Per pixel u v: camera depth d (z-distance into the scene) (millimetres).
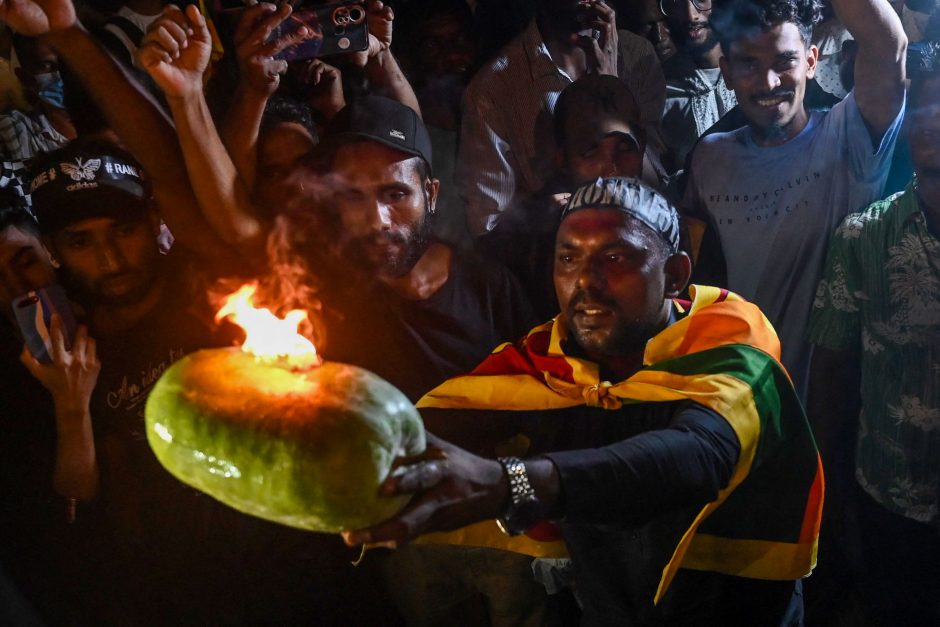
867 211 2768
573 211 1896
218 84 3164
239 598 2678
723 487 1683
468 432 2072
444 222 3426
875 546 2891
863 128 2809
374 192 2500
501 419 2072
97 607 2742
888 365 2756
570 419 2023
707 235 3066
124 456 2621
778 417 1875
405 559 2602
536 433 2066
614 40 3463
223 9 3201
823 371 2896
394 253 2521
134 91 2498
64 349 2508
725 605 2049
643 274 1860
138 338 2613
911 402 2723
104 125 2781
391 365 2562
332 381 1233
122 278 2592
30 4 2377
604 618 2084
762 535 1979
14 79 3545
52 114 3506
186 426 1192
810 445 1955
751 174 2992
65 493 2598
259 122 2750
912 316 2682
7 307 2717
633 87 3617
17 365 2732
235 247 2604
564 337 2027
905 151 2969
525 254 3102
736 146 3041
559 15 3395
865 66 2729
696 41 3666
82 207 2529
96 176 2551
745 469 1812
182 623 2703
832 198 2879
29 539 2771
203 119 2479
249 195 2623
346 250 2549
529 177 3414
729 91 3729
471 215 3365
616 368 1990
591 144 3084
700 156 3102
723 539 1976
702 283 3066
